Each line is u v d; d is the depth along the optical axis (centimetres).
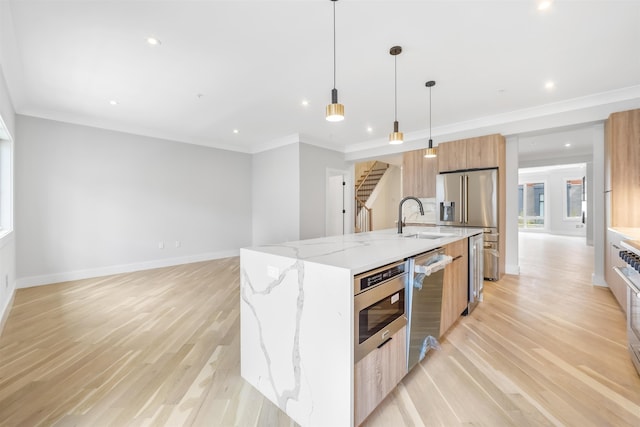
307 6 201
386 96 360
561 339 233
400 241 221
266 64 281
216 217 605
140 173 499
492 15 209
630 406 154
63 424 143
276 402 158
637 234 267
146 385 175
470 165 443
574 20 215
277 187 602
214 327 262
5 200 351
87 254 443
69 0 192
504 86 330
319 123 476
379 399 148
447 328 234
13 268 362
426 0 195
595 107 358
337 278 128
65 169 423
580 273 459
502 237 441
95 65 282
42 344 228
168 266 529
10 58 261
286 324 152
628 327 204
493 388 171
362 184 894
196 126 491
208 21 217
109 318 282
